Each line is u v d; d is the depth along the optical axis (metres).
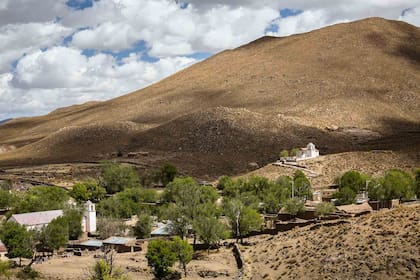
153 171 196.62
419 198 120.38
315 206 106.50
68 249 101.44
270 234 94.50
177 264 83.19
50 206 122.81
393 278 54.69
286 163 186.12
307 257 66.88
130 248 97.81
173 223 104.56
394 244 61.25
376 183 118.00
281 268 67.06
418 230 62.94
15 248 91.88
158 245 78.62
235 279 67.44
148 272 80.81
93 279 68.94
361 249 62.94
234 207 99.44
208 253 89.31
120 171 176.00
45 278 80.75
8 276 79.88
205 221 92.56
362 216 81.50
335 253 64.50
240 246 87.88
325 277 59.12
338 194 117.12
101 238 112.12
